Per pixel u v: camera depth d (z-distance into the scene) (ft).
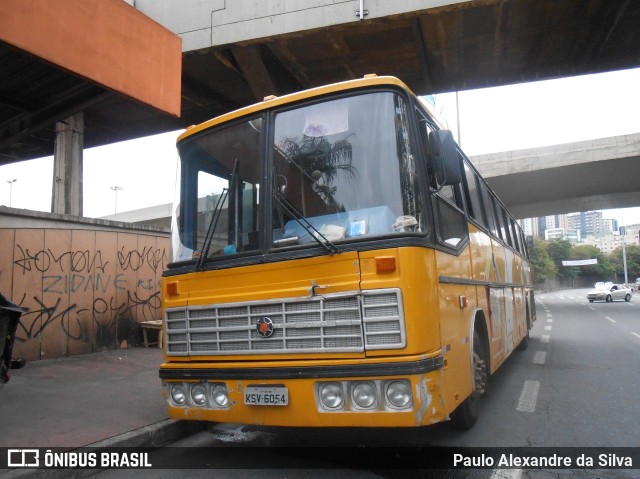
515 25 43.62
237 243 15.05
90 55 25.03
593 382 26.55
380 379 12.44
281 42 44.93
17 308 17.53
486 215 25.11
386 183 13.75
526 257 43.96
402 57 49.24
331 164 14.48
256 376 13.60
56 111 30.01
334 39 45.14
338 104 14.89
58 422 18.20
